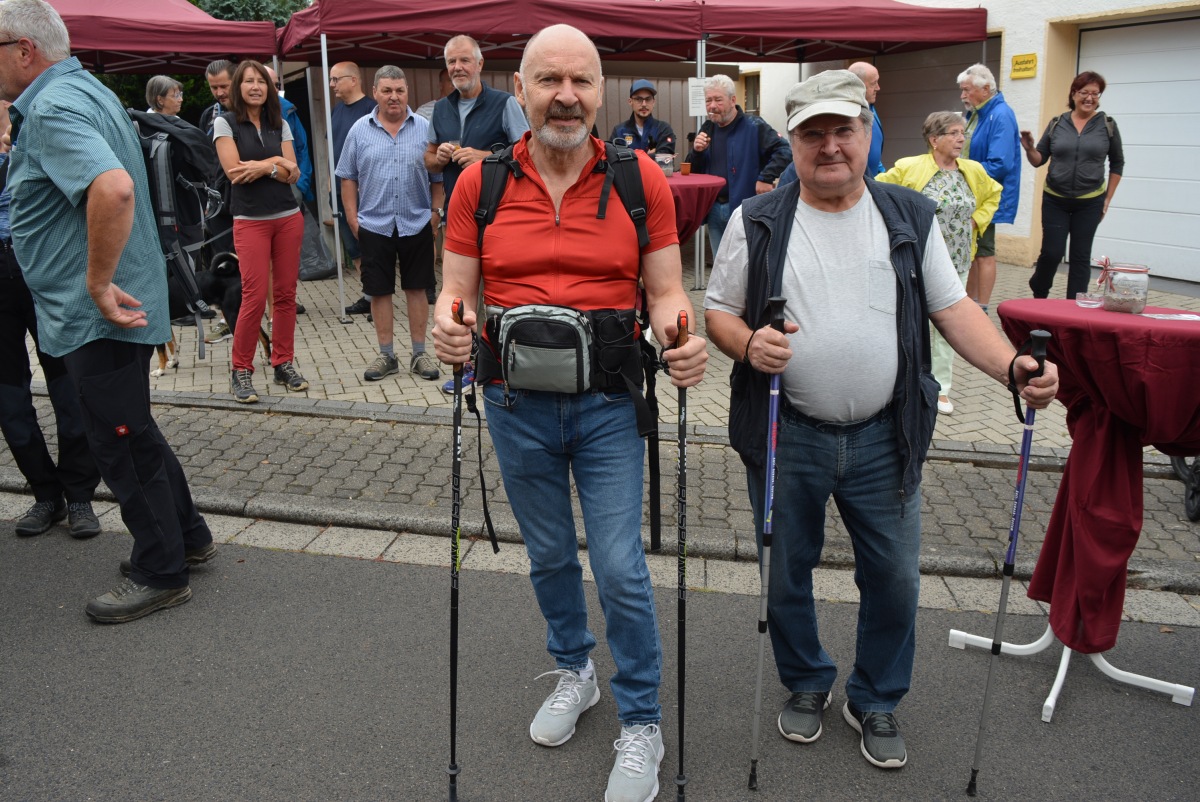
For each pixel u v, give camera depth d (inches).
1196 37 329.7
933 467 192.9
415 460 195.6
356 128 239.6
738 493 179.8
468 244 103.2
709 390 240.7
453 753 102.5
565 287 99.7
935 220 101.8
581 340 97.5
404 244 243.3
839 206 101.0
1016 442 202.8
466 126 238.5
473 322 96.7
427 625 139.3
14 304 157.0
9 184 129.4
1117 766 110.3
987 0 386.3
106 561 159.2
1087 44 367.9
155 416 220.5
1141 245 361.4
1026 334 120.3
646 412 100.5
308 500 175.8
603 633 137.7
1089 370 112.7
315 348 284.0
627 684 106.0
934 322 104.5
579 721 118.3
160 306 139.9
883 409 102.8
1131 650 134.3
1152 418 108.3
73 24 333.1
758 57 451.5
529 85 93.7
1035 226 385.7
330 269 399.5
